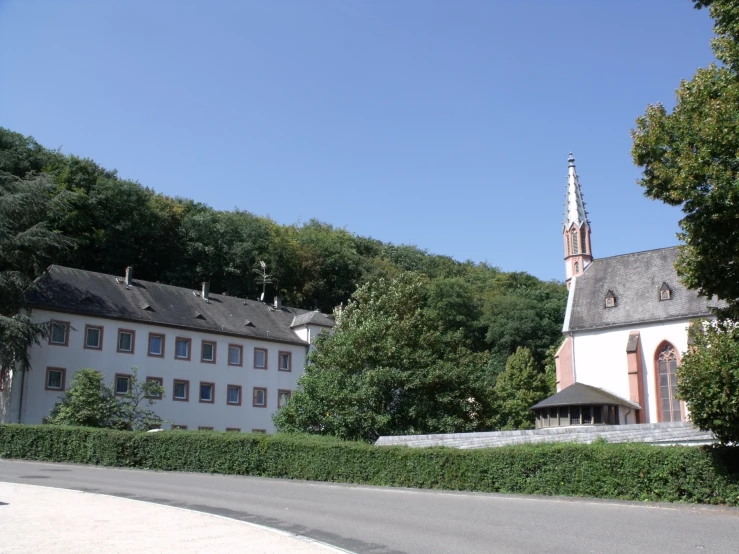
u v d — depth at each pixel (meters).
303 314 67.38
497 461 21.66
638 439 30.08
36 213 49.81
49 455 34.31
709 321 19.88
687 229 18.83
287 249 95.56
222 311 62.28
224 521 15.22
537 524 15.09
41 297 50.31
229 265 87.50
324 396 35.66
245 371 59.78
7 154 72.56
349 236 125.56
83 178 78.06
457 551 12.24
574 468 20.00
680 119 18.78
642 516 15.95
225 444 29.44
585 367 49.91
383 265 110.38
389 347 39.25
